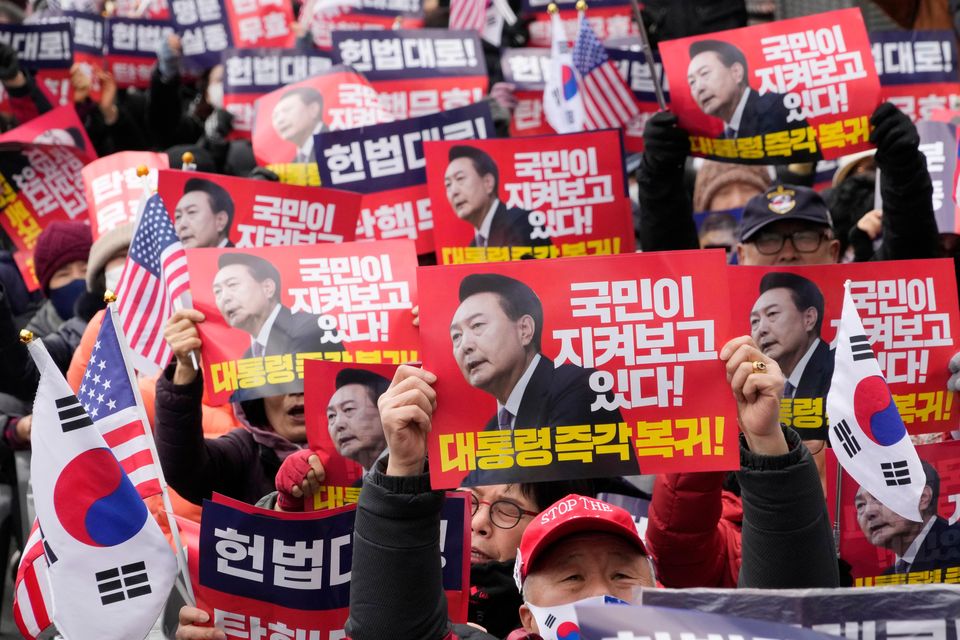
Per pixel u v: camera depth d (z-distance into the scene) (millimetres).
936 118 9281
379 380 6820
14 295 11359
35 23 12578
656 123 8039
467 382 5398
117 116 13781
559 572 5586
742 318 6926
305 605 6160
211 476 7316
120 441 6250
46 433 5590
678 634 4148
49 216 11125
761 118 7957
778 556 5074
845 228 10242
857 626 4184
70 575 5570
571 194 8922
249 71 12055
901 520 6562
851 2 15109
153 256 7359
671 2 13094
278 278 7211
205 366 7105
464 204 8922
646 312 5438
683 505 6047
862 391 5977
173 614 6699
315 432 6789
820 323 6895
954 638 4168
